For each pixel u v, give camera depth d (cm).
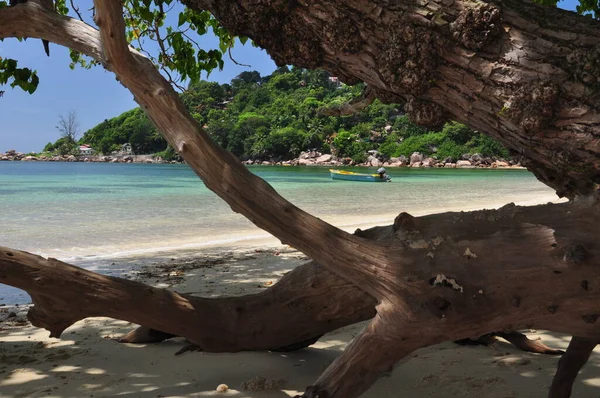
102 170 8494
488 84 211
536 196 2808
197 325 337
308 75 15725
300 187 3822
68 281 305
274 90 15888
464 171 8288
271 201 246
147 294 325
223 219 1595
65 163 14500
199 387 325
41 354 391
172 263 879
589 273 216
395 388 325
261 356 381
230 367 360
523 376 343
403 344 238
